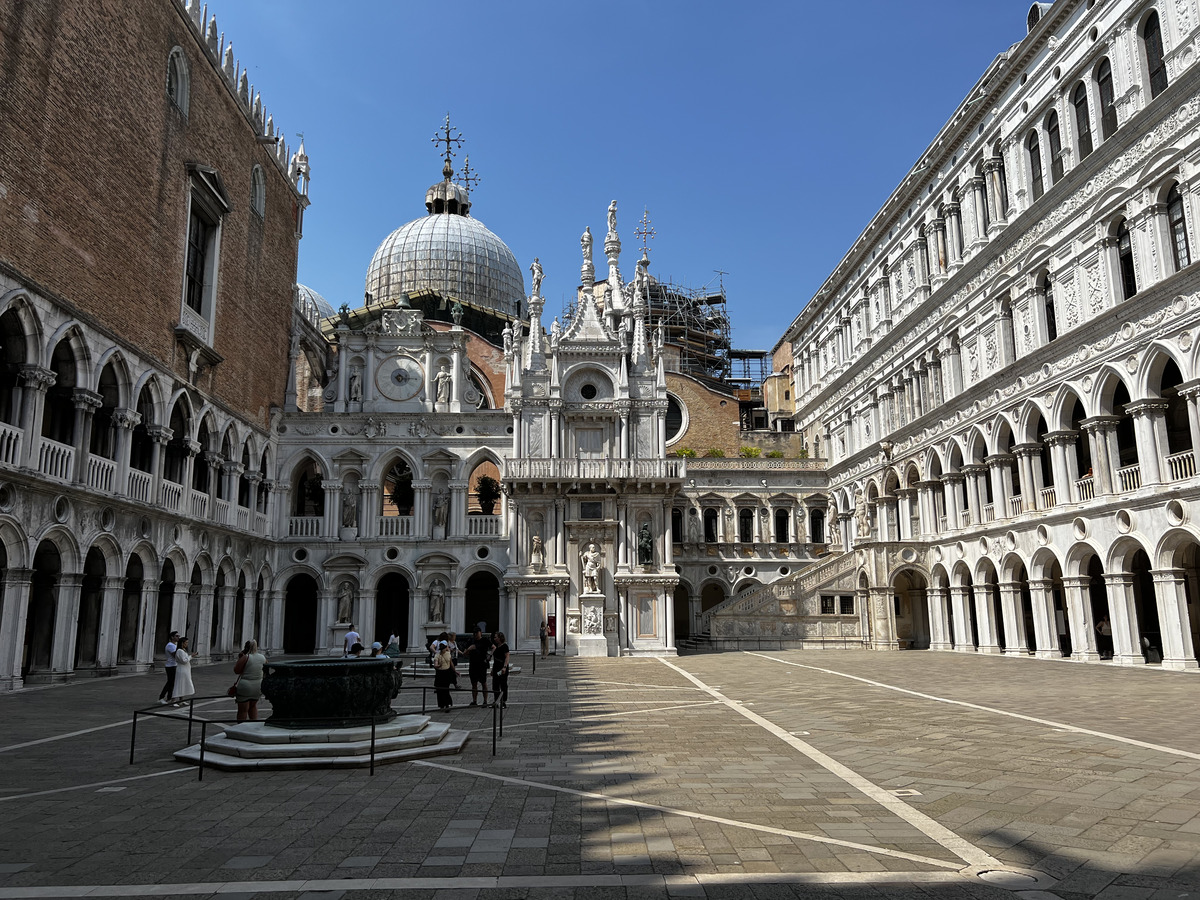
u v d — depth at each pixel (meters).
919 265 50.09
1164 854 8.90
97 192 31.31
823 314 68.19
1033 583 37.88
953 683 26.59
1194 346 28.50
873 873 8.43
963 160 44.94
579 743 16.19
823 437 66.69
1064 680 26.80
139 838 9.92
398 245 74.06
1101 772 12.71
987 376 41.16
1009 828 9.92
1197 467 28.48
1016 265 39.66
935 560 47.22
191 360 38.09
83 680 30.05
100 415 33.25
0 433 26.05
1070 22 36.28
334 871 8.70
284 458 49.91
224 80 42.50
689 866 8.72
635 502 48.84
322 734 14.61
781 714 20.06
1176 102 29.61
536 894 7.98
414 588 48.78
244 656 17.84
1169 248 30.41
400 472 55.09
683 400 68.94
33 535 27.14
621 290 59.38
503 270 75.94
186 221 38.31
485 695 22.31
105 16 31.89
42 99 28.12
